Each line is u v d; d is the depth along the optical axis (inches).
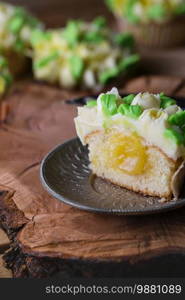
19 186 15.8
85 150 16.6
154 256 13.4
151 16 25.4
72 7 33.4
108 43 23.4
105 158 15.4
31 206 15.0
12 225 14.4
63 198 14.3
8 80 21.3
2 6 25.3
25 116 20.1
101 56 22.4
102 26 24.8
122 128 14.9
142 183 15.0
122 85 22.5
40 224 14.4
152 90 21.2
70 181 15.4
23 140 18.4
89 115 15.5
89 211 13.9
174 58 25.4
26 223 14.4
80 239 13.9
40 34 23.5
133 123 14.7
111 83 22.2
